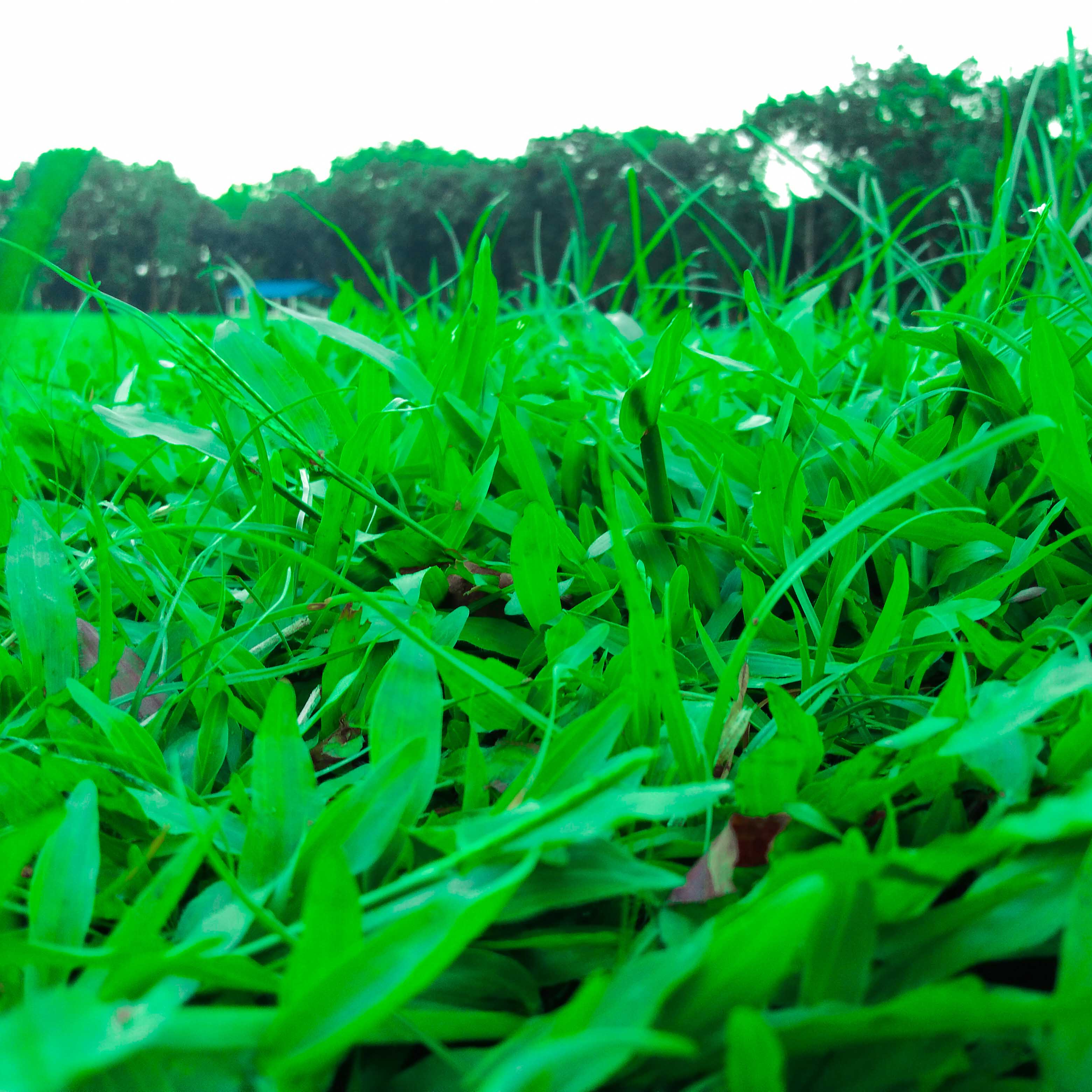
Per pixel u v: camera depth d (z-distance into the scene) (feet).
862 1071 0.49
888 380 1.32
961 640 0.78
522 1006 0.55
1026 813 0.58
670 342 0.86
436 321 2.03
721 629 0.86
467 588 0.91
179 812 0.62
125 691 0.82
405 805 0.60
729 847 0.59
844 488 1.01
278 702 0.63
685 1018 0.49
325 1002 0.48
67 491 1.24
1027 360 0.89
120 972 0.48
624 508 0.92
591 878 0.55
